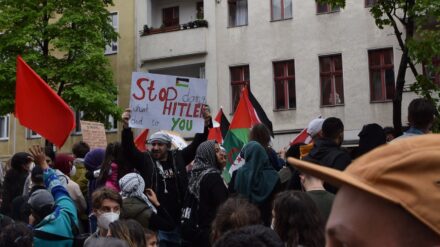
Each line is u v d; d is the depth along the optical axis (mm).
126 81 26016
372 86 21844
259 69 23516
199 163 6109
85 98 22594
